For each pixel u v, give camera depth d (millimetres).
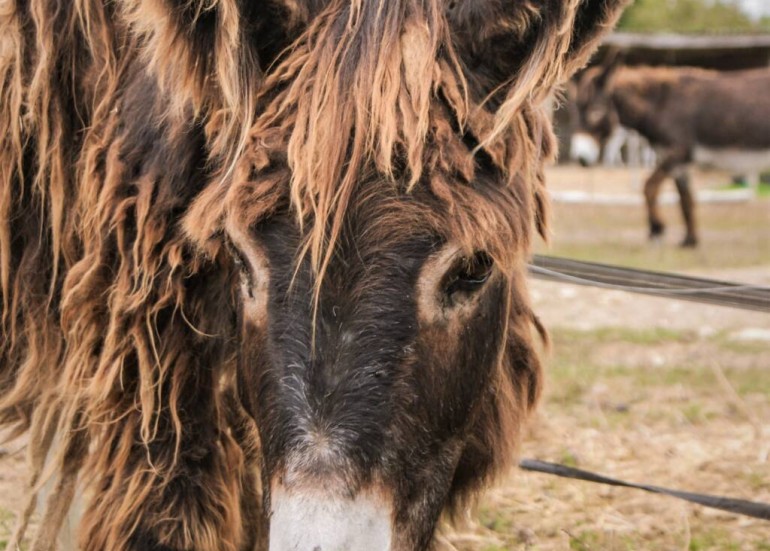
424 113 2395
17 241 3268
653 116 16859
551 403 6555
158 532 3004
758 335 8727
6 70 3256
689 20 35281
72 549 3721
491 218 2426
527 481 5203
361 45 2475
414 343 2391
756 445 5809
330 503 2252
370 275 2367
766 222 17734
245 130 2498
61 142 3148
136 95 3006
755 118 16625
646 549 4480
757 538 4602
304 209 2365
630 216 18078
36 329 3211
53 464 3168
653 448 5727
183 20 2561
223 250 2906
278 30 2633
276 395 2381
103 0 3090
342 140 2391
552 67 2457
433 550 3223
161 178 2918
